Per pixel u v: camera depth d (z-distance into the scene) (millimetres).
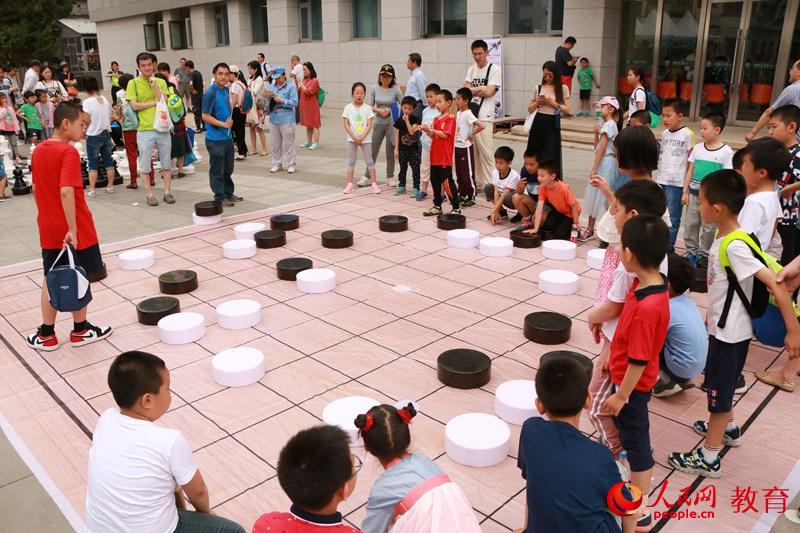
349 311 5277
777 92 12547
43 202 4578
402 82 17906
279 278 5996
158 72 11367
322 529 2062
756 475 3270
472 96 8562
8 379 4316
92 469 2264
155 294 5699
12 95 16672
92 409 3951
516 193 7406
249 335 4871
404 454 2211
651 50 14055
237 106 11930
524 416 3666
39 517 3053
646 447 2812
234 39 22734
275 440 3586
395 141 9383
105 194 9523
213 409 3895
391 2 17500
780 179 4633
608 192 3914
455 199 7668
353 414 3588
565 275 5703
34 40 30812
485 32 15609
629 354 2621
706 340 3205
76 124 4523
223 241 7164
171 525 2324
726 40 13047
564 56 13680
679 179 6090
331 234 6938
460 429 3494
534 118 8102
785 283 3113
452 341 4734
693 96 13750
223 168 8234
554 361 2270
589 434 3584
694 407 3877
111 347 4730
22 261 6652
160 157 8766
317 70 20203
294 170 10938
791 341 2973
